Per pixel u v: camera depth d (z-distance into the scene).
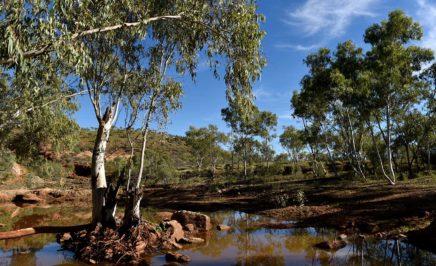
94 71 11.55
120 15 9.43
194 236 13.70
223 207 22.34
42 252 11.34
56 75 10.27
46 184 41.91
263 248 11.41
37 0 5.81
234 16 8.88
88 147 58.91
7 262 10.20
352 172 30.12
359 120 27.11
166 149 70.81
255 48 9.19
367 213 14.53
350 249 10.46
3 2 5.85
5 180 39.78
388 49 19.81
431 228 10.66
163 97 13.85
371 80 21.14
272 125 41.97
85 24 7.16
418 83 22.80
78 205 28.97
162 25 11.64
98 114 12.26
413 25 21.30
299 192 19.67
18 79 7.60
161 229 12.54
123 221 11.73
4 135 14.94
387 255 9.60
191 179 42.12
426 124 27.22
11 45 5.37
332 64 25.31
